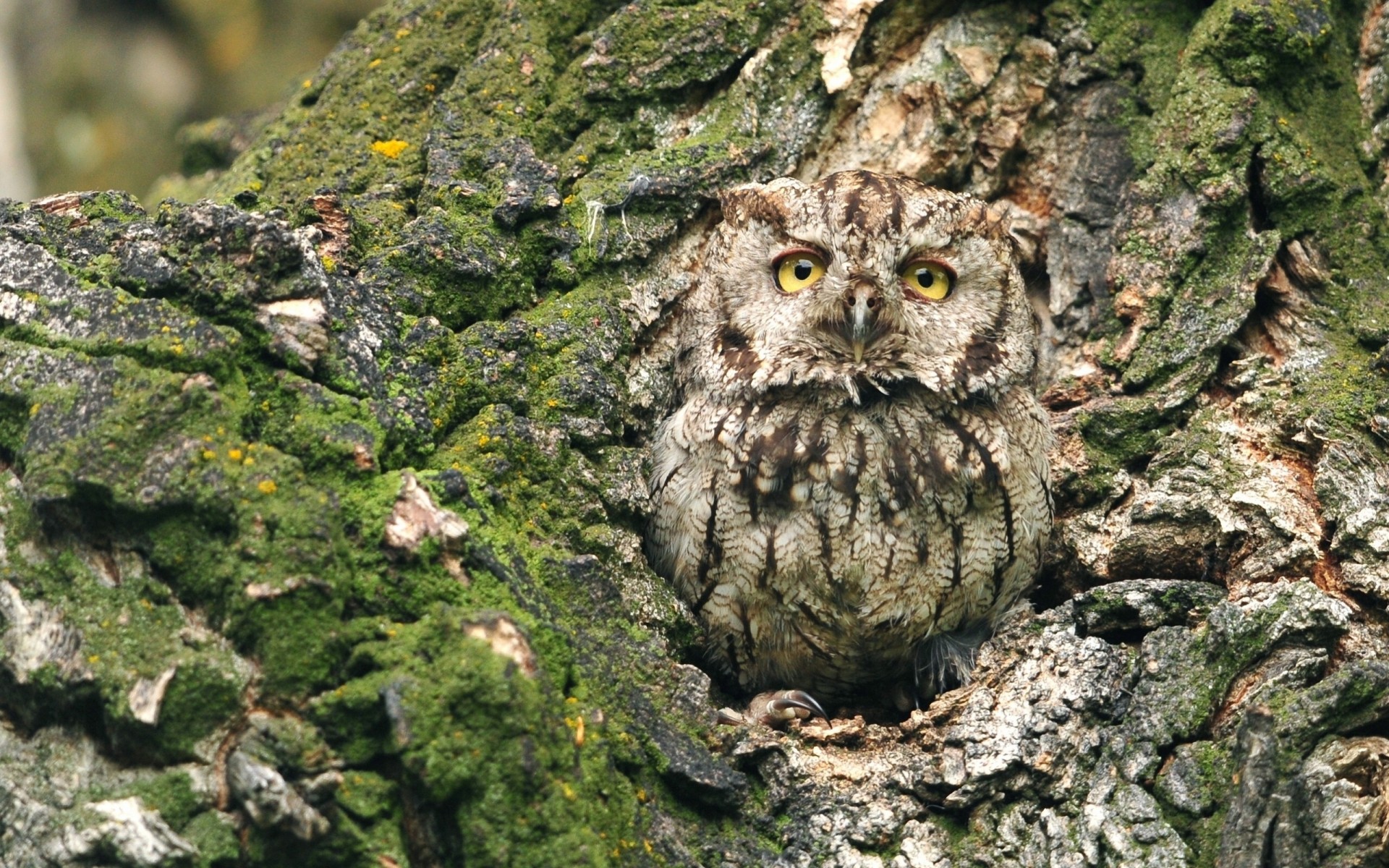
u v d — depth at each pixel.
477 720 6.61
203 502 6.73
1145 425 9.30
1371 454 8.48
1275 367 9.12
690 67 9.70
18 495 7.00
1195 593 8.28
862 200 8.98
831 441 8.84
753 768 7.68
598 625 7.74
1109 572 9.10
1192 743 7.61
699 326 9.33
